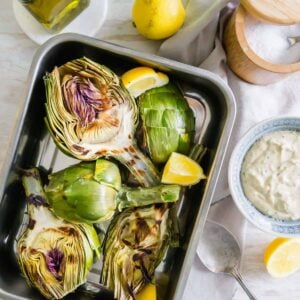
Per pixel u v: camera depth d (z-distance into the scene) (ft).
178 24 1.97
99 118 1.88
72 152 1.87
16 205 2.02
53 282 1.94
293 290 2.17
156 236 1.92
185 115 1.95
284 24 1.87
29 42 2.09
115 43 2.02
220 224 2.12
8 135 2.09
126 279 1.95
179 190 1.92
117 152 1.91
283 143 1.92
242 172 1.95
